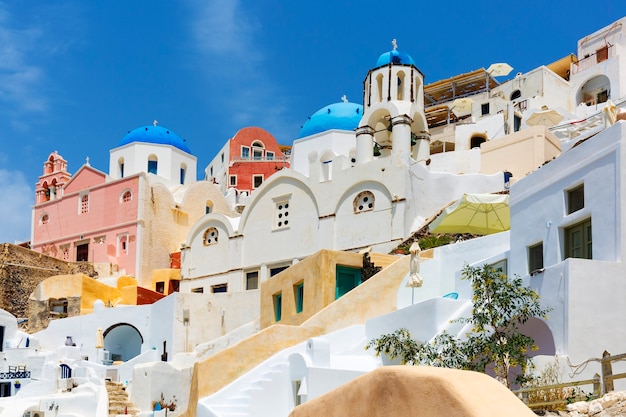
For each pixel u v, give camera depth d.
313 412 12.65
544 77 60.88
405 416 10.15
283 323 33.09
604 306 18.16
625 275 18.39
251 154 75.50
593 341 17.92
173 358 38.88
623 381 17.61
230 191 68.00
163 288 52.09
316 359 23.36
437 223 35.06
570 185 20.56
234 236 47.78
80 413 33.91
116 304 48.22
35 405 34.19
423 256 30.47
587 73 61.00
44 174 64.38
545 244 21.36
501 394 9.51
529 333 19.97
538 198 21.92
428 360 19.78
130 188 56.00
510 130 54.97
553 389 16.23
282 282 33.78
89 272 54.00
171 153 61.66
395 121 43.75
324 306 30.42
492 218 34.38
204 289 48.66
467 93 69.00
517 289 18.61
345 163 44.78
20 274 50.28
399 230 40.78
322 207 44.28
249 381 26.48
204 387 26.48
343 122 56.59
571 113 57.97
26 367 39.59
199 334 40.34
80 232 58.28
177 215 57.31
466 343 18.28
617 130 19.06
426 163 45.34
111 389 36.41
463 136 56.59
